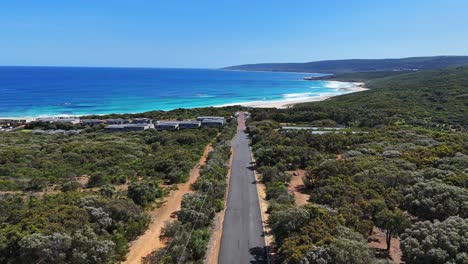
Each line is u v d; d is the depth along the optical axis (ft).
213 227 127.65
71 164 203.41
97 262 93.71
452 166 160.45
